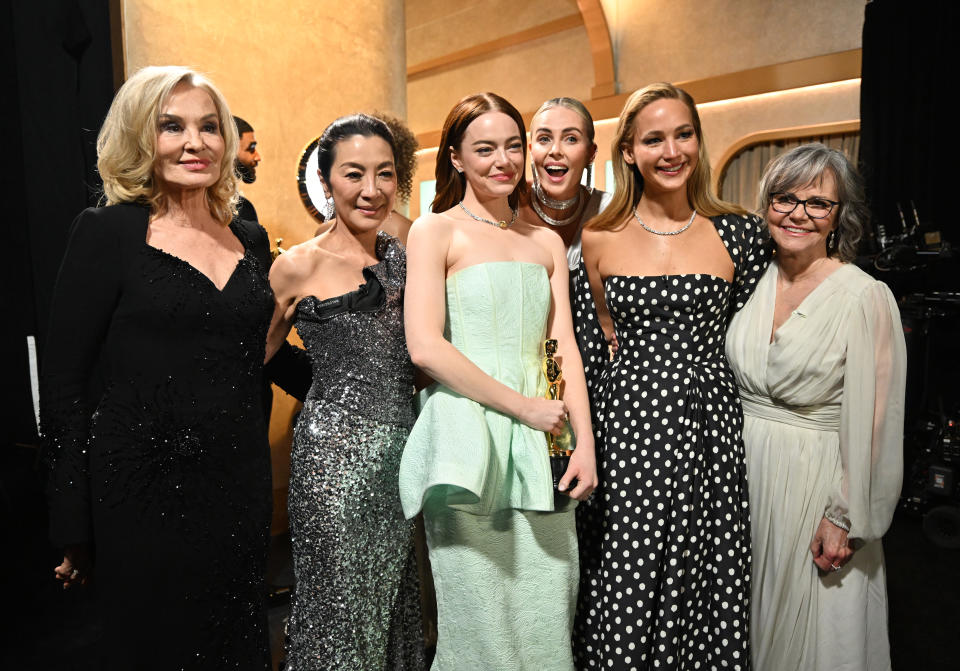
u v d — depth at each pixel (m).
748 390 1.99
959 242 5.83
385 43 4.52
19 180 3.35
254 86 3.86
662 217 1.98
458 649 1.66
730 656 1.85
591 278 2.12
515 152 1.68
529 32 9.84
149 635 1.48
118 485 1.45
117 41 3.33
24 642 2.73
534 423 1.60
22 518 3.59
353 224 1.88
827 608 1.86
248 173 3.48
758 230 1.98
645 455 1.87
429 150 11.66
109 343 1.48
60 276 1.45
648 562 1.84
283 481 4.11
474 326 1.67
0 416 3.45
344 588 1.75
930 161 5.95
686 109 1.85
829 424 1.88
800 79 7.34
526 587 1.67
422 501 1.55
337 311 1.80
